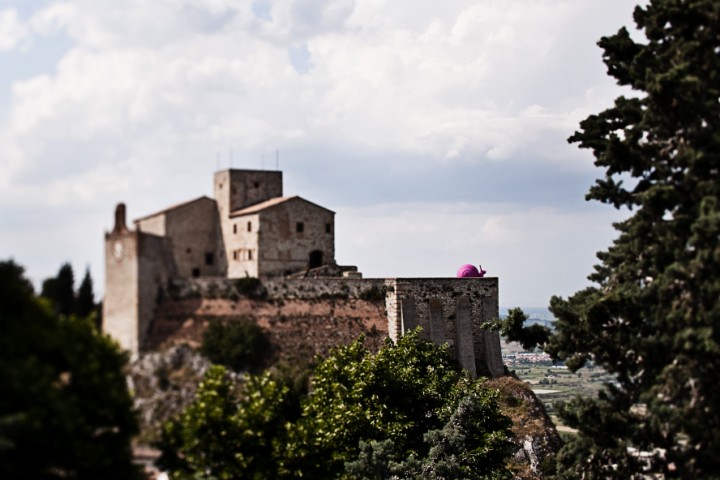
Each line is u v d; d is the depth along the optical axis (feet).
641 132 197.16
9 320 135.03
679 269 171.83
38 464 133.28
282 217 280.72
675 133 189.67
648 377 188.65
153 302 215.72
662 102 184.75
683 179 184.03
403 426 222.48
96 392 140.87
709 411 172.14
